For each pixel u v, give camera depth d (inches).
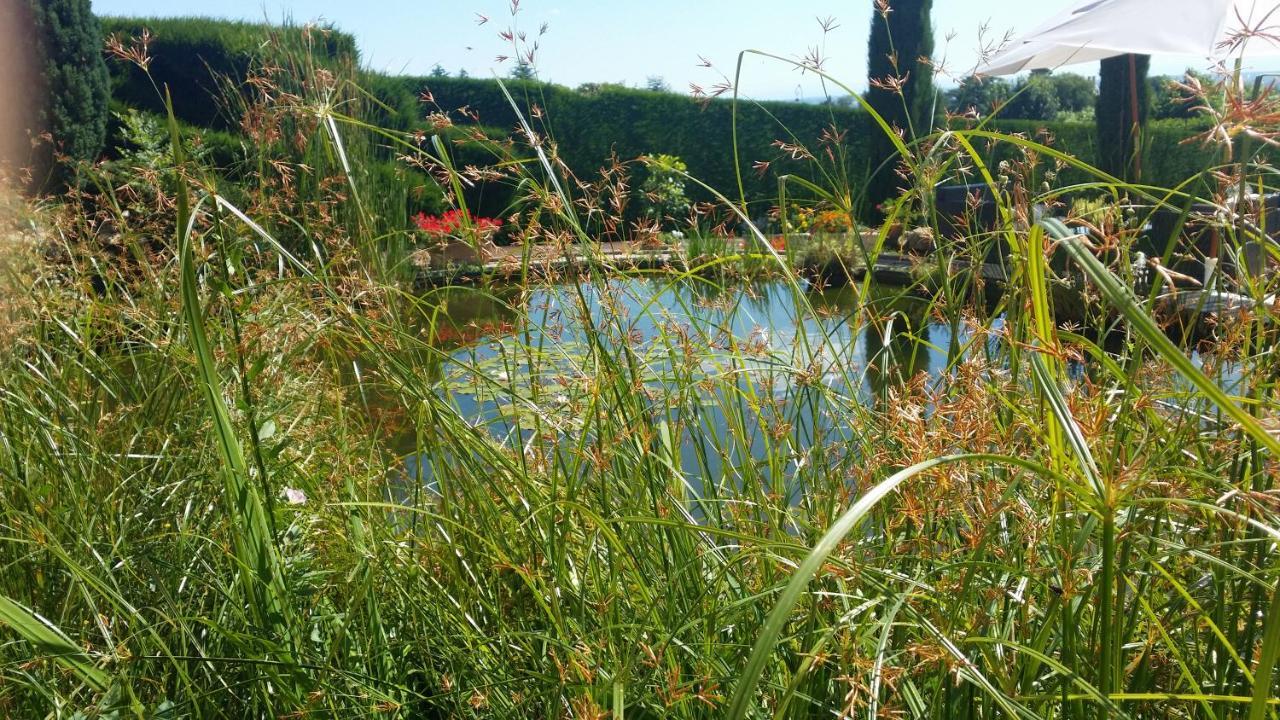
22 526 67.4
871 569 44.1
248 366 76.8
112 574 65.0
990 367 55.1
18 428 85.5
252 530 60.3
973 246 68.9
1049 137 83.6
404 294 76.8
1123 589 42.3
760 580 57.6
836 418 71.1
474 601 63.8
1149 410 49.9
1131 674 51.7
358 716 56.9
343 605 73.6
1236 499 46.4
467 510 64.7
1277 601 29.0
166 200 105.2
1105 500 35.3
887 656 42.5
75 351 96.5
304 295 90.3
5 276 100.6
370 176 221.5
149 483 75.2
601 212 78.7
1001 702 38.6
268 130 91.8
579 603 56.8
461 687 60.5
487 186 409.7
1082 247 31.0
